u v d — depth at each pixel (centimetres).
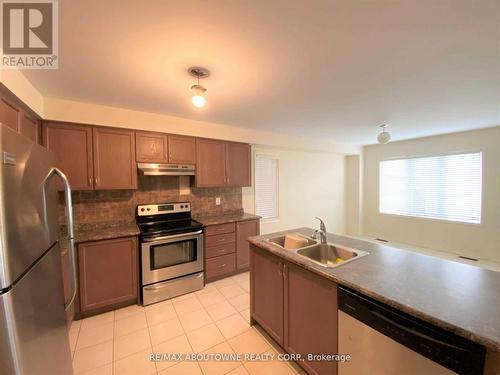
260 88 208
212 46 144
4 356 78
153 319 231
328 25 125
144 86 201
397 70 177
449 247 426
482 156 382
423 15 117
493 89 212
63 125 235
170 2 107
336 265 151
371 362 118
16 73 163
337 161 560
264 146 422
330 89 211
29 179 99
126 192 298
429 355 96
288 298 174
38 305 101
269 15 116
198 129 318
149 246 258
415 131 394
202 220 327
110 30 127
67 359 137
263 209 443
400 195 498
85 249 230
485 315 94
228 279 326
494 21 121
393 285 122
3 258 77
